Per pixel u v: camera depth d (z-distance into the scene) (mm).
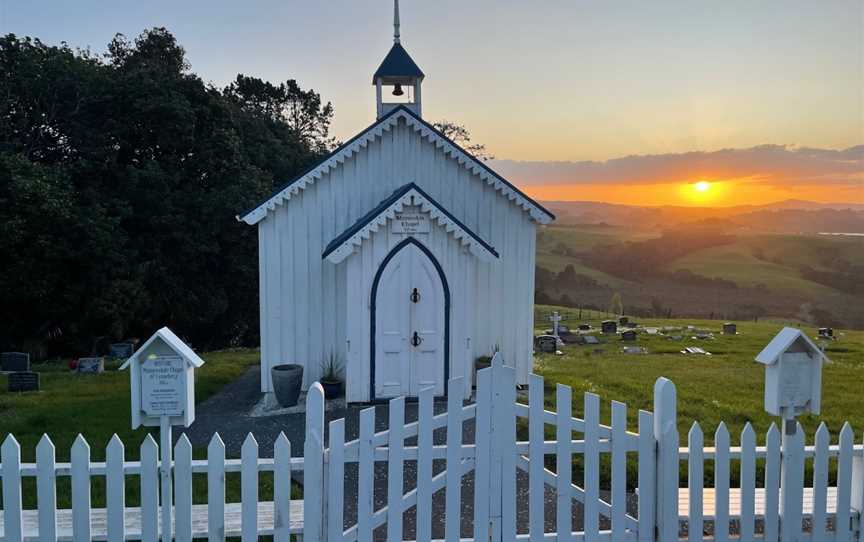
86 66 34625
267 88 58062
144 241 33000
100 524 6246
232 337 39719
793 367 6359
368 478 5949
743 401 14609
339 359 14875
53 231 28953
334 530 5898
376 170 14914
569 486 6199
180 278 33688
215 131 34875
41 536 5730
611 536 6254
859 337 30328
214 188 34562
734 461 10156
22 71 32938
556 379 17016
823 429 6387
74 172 32312
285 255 14703
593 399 6156
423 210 13320
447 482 6082
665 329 31891
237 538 7281
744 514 6316
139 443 11320
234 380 17469
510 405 6148
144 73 34312
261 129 41938
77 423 12609
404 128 14938
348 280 13328
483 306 15180
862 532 6504
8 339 31141
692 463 6211
